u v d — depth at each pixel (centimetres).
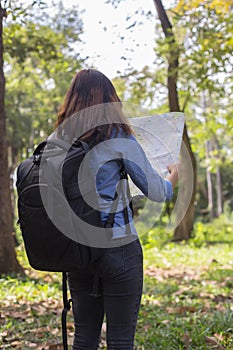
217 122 2148
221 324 556
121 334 293
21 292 809
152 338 525
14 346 522
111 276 286
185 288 851
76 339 313
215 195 4231
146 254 1359
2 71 909
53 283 908
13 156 2439
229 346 496
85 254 279
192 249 1448
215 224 2717
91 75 303
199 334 524
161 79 1691
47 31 1811
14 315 647
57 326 594
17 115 2372
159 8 1559
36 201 278
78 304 311
